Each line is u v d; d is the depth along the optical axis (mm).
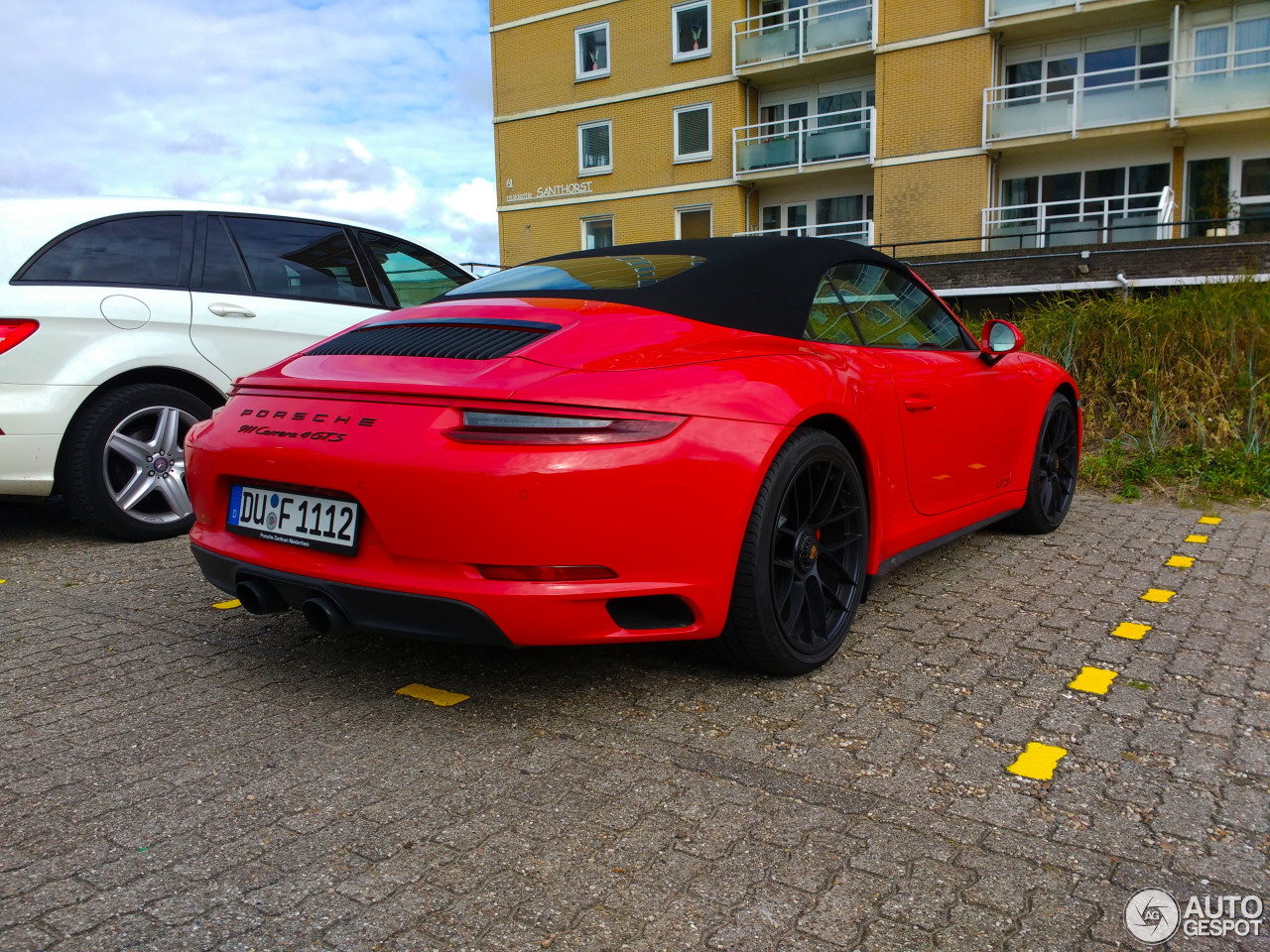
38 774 2006
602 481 2020
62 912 1524
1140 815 1823
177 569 3654
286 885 1602
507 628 2041
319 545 2229
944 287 17609
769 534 2311
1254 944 1440
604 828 1776
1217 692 2426
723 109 24141
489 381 2082
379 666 2631
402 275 5109
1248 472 5254
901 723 2244
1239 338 6609
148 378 4074
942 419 3135
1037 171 21125
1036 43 21047
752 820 1805
